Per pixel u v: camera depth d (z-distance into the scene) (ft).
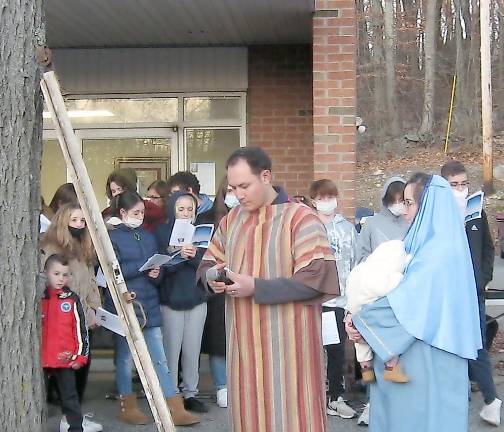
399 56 144.36
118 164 33.06
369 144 130.21
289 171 31.91
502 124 133.90
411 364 13.75
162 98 32.58
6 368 12.23
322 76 24.81
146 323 19.76
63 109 12.25
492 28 143.64
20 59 12.25
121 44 31.32
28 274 12.44
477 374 21.08
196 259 21.52
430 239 13.97
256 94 31.99
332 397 22.00
